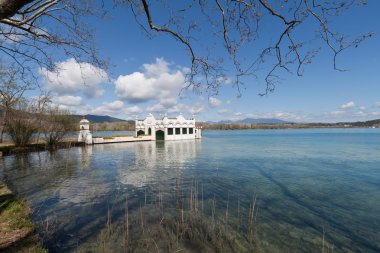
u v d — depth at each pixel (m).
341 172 19.72
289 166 22.69
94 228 8.24
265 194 13.04
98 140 51.12
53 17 6.08
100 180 16.30
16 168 21.12
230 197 12.39
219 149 40.12
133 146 46.38
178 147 44.31
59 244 7.05
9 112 32.56
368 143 52.38
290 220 9.29
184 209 10.36
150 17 4.03
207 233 7.88
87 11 6.31
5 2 2.54
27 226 7.55
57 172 19.30
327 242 7.55
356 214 10.02
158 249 6.85
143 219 9.10
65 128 41.56
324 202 11.67
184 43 4.64
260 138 80.56
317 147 43.56
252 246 7.16
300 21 3.57
